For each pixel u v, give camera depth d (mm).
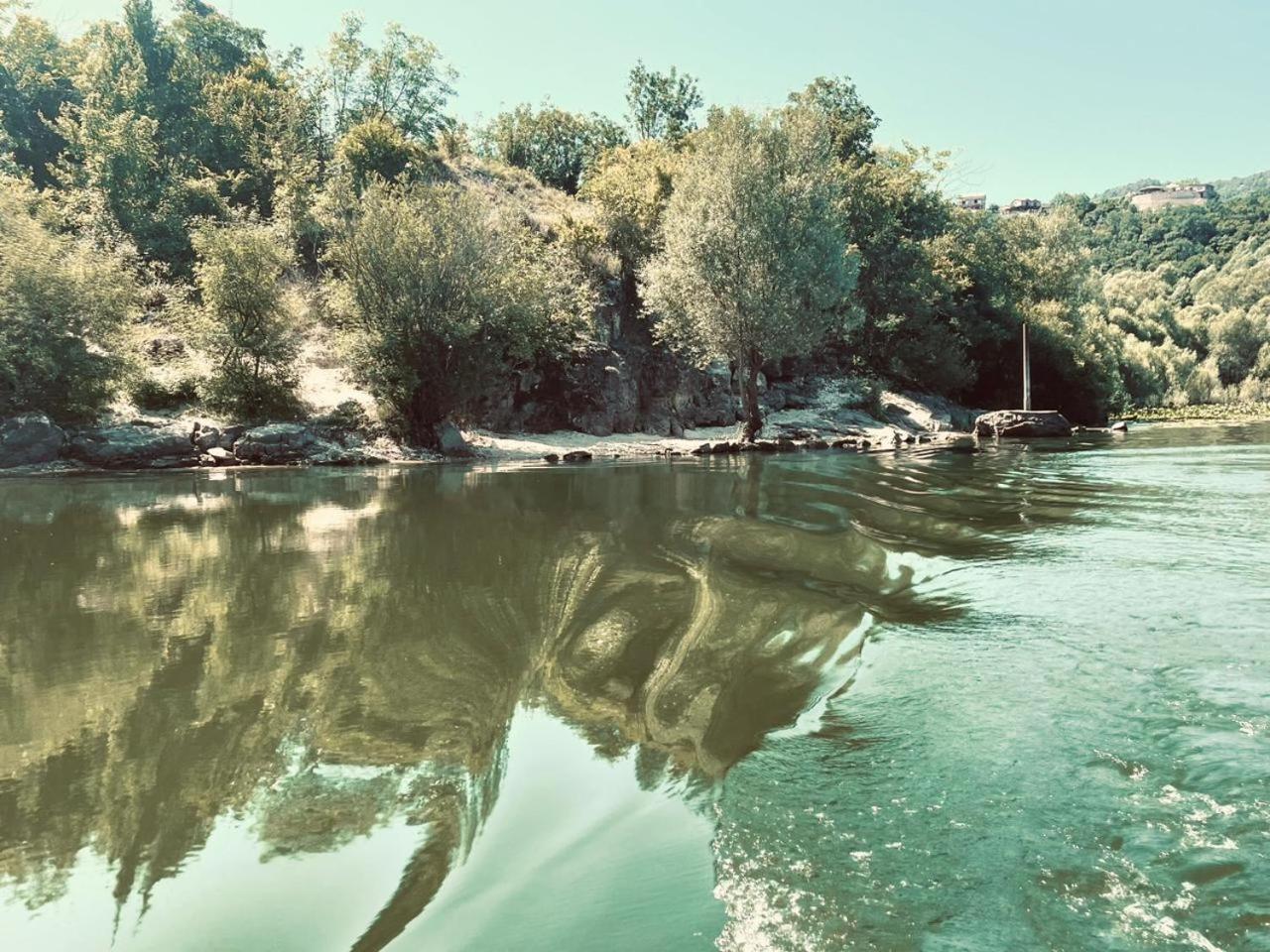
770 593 7137
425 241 25500
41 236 22094
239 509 13102
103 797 3367
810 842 3023
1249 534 9789
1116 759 3793
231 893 2643
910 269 43531
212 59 51781
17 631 5973
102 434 21531
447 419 27688
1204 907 2611
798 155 29594
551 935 2412
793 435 30812
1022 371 47812
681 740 4023
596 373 32375
